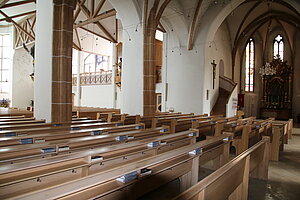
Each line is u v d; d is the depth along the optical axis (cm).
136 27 1160
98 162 298
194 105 1531
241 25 2014
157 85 1862
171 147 477
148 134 530
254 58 2538
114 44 1973
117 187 224
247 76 2523
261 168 522
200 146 374
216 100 1817
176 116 1123
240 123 856
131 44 1189
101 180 208
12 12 1997
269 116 2450
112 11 1421
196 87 1527
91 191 205
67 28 794
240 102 2209
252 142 764
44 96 808
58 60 791
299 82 2364
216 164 555
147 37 1140
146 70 1137
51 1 788
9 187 229
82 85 2434
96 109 1659
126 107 1212
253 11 1973
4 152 295
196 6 1397
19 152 319
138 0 1129
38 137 405
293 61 2398
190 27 1480
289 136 1140
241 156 326
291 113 2373
